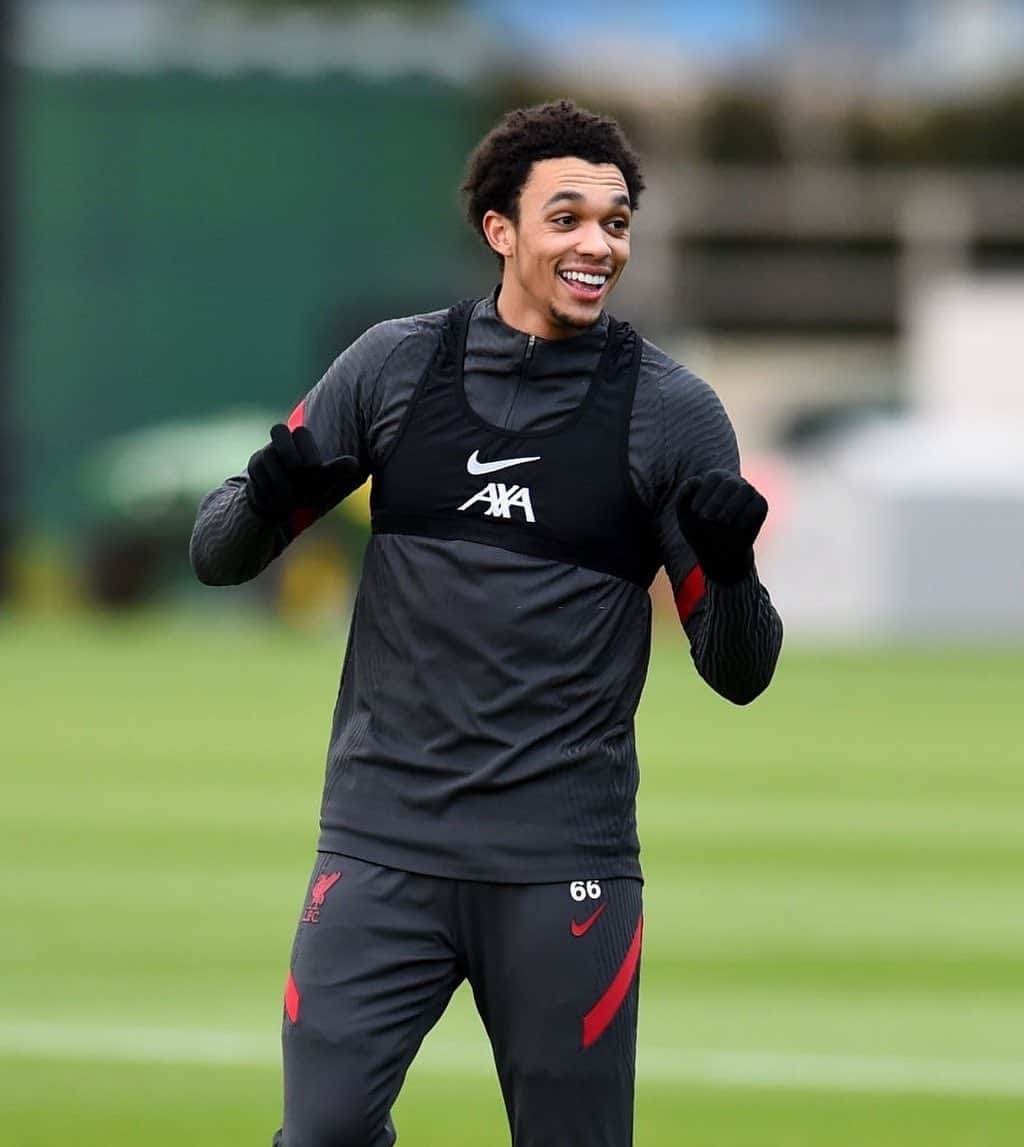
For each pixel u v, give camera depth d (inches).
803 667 3316.9
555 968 663.8
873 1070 1111.6
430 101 4916.3
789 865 1734.7
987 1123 1017.5
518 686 665.0
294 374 4842.5
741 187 6515.8
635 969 679.1
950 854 1791.3
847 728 2655.0
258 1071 1098.7
